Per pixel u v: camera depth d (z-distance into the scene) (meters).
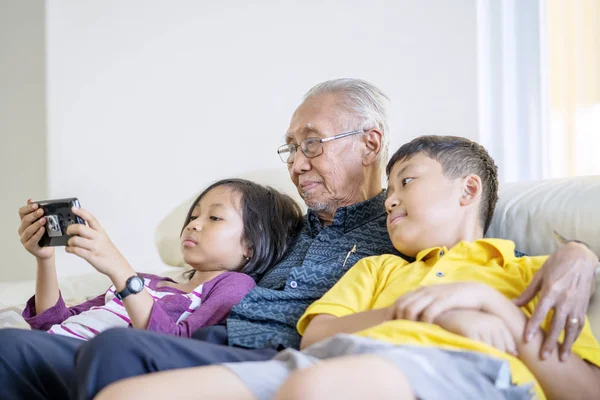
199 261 1.61
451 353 0.88
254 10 2.62
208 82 2.62
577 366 0.98
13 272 2.77
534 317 0.97
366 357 0.76
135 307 1.29
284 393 0.70
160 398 0.79
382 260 1.27
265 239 1.64
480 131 2.71
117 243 2.59
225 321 1.38
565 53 3.03
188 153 2.61
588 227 1.35
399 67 2.64
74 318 1.43
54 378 1.08
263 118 2.61
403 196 1.26
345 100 1.64
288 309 1.29
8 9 2.73
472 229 1.26
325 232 1.51
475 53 2.70
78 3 2.60
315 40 2.62
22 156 2.72
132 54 2.62
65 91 2.59
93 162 2.59
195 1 2.63
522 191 1.54
